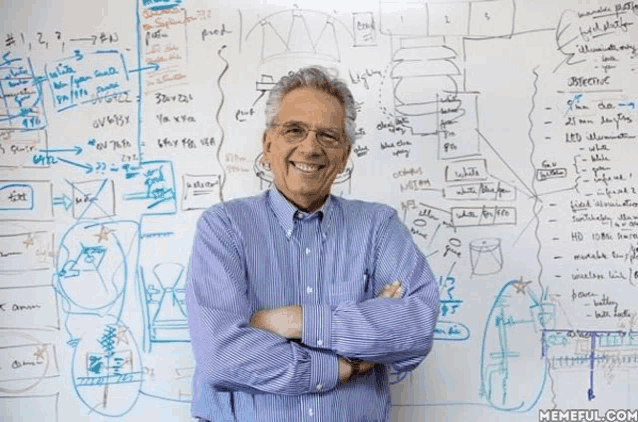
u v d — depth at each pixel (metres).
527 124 1.75
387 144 1.75
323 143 1.24
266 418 1.18
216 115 1.74
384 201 1.74
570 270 1.74
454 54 1.75
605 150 1.75
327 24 1.75
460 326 1.74
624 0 1.75
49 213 1.72
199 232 1.29
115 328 1.72
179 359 1.72
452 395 1.74
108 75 1.74
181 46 1.75
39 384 1.71
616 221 1.74
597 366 1.74
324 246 1.30
